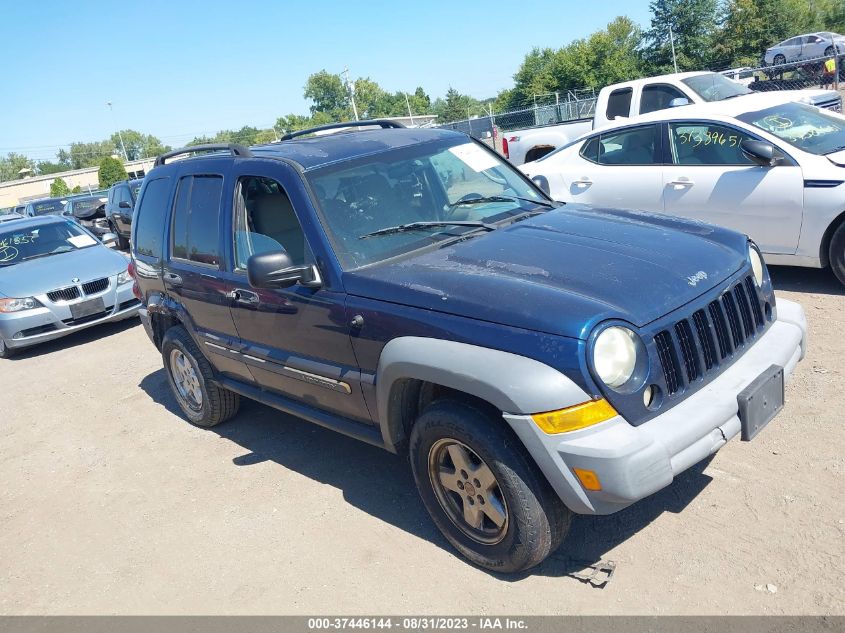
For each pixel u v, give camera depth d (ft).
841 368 15.19
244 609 11.18
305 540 12.76
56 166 453.58
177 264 16.56
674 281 10.30
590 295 9.75
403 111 382.01
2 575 13.62
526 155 38.93
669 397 9.62
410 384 11.18
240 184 14.37
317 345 12.53
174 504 15.02
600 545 11.12
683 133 22.67
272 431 17.76
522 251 11.37
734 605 9.37
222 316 15.14
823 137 20.90
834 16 181.57
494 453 9.78
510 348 9.43
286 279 11.80
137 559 13.23
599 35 173.27
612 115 36.19
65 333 30.12
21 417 22.72
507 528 10.23
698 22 163.32
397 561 11.66
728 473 12.28
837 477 11.58
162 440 18.54
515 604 10.16
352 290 11.61
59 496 16.52
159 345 19.49
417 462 11.25
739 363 10.66
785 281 21.79
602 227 12.38
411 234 12.60
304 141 14.99
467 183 14.32
